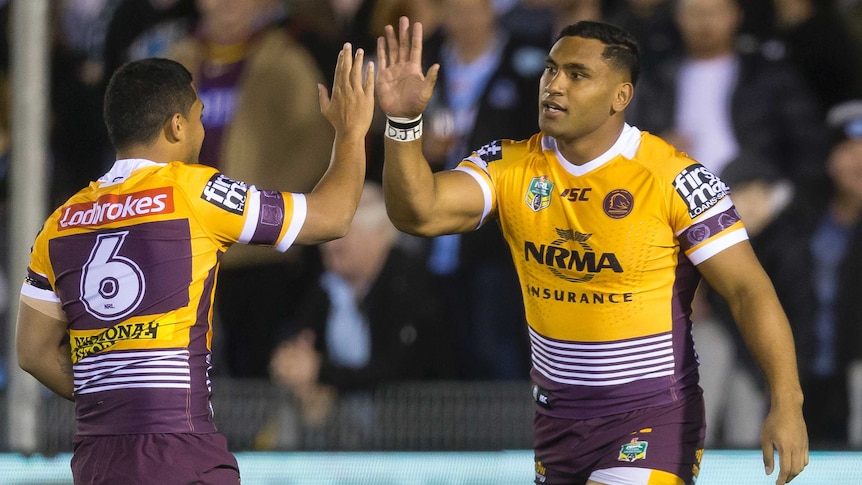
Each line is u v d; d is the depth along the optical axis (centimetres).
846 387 2423
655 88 2572
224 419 2208
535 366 1439
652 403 1374
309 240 1295
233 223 1262
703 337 2412
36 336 1299
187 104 1298
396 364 2403
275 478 2028
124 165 1283
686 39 2566
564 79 1326
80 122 2881
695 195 1329
